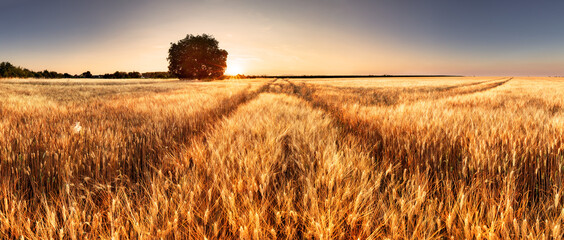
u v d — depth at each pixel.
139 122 3.65
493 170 1.56
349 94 12.04
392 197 1.28
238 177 1.43
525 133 2.46
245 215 1.11
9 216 1.10
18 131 2.63
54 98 8.31
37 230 1.04
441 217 1.21
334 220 1.11
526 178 1.62
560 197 1.30
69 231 1.04
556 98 7.94
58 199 1.28
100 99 8.20
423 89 18.83
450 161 1.98
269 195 1.37
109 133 2.53
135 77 85.19
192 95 9.24
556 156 1.66
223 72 52.44
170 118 3.89
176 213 1.08
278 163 1.88
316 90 16.97
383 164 1.85
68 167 1.59
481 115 3.79
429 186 1.53
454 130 2.46
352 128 3.96
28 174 1.56
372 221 1.15
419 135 2.39
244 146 2.13
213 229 1.09
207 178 1.53
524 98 8.13
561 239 1.01
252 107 6.14
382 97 10.83
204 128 3.89
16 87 15.64
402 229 1.07
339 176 1.41
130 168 1.86
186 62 49.22
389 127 2.91
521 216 1.19
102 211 1.23
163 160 1.95
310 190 1.24
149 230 1.07
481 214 1.14
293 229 1.10
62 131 2.59
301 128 2.99
